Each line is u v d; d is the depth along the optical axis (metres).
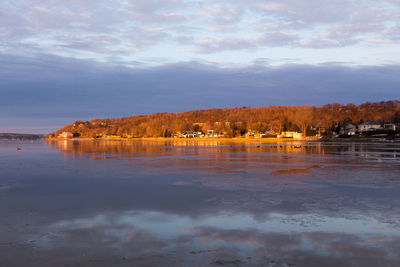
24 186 24.30
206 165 39.31
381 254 10.78
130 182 26.00
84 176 29.62
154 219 15.04
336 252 10.95
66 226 14.05
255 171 32.91
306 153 60.94
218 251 11.09
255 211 16.27
